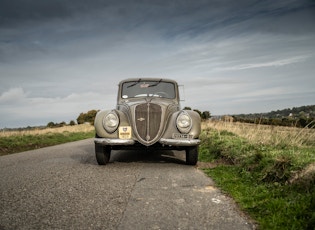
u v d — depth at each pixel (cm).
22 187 397
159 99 702
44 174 491
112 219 270
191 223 261
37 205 313
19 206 311
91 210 295
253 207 298
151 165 568
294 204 284
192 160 551
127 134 533
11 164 638
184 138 529
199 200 327
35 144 1338
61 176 468
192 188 379
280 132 670
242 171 459
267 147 570
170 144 523
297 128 712
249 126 916
